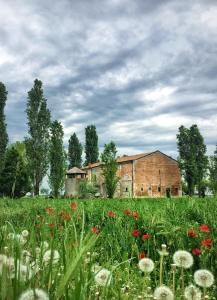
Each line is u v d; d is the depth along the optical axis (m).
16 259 2.14
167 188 71.44
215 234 6.24
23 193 52.41
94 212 9.95
